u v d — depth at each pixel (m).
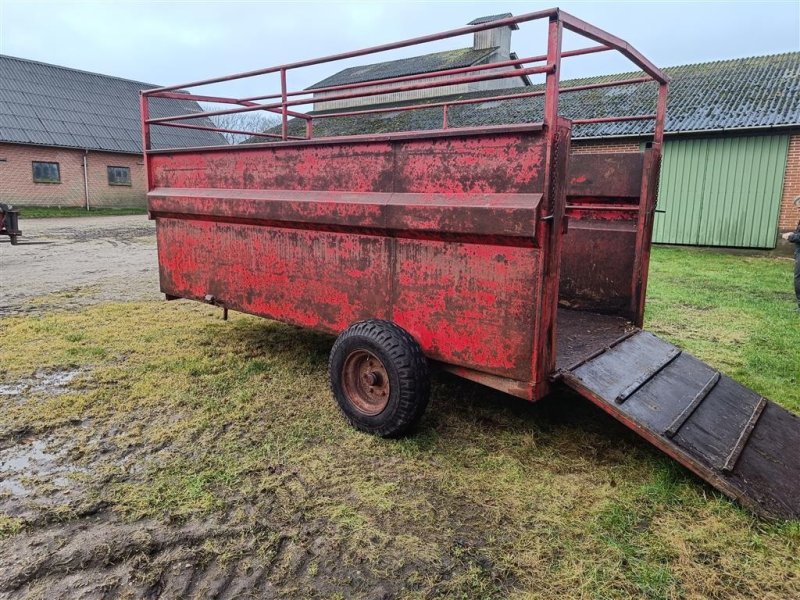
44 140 23.20
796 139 12.82
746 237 13.75
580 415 3.60
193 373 4.27
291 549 2.25
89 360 4.53
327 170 3.46
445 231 2.87
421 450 3.08
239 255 4.15
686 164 14.28
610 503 2.56
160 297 7.10
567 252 4.40
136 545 2.26
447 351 3.02
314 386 4.02
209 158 4.23
